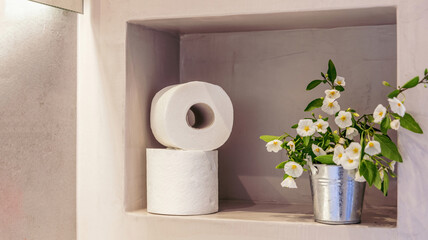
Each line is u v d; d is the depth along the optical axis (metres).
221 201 1.29
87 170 1.13
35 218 1.05
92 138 1.12
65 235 1.12
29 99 1.04
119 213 1.11
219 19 1.10
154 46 1.21
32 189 1.04
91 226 1.13
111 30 1.11
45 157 1.07
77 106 1.14
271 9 1.02
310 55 1.24
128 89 1.12
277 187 1.26
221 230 1.04
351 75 1.21
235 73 1.29
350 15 1.06
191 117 1.23
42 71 1.06
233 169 1.30
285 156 1.26
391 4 0.96
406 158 0.94
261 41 1.27
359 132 1.00
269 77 1.27
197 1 1.06
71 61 1.13
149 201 1.11
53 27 1.09
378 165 1.09
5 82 0.99
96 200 1.12
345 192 0.98
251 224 1.03
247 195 1.29
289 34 1.25
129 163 1.12
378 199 1.20
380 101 1.19
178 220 1.06
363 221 1.03
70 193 1.13
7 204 1.00
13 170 1.01
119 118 1.11
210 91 1.11
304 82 1.24
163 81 1.25
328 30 1.22
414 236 0.94
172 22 1.12
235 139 1.30
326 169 0.98
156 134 1.13
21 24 1.02
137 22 1.12
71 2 1.11
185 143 1.09
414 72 0.94
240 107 1.29
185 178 1.07
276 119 1.26
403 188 0.95
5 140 0.99
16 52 1.01
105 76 1.12
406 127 0.91
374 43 1.19
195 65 1.32
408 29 0.95
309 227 0.99
